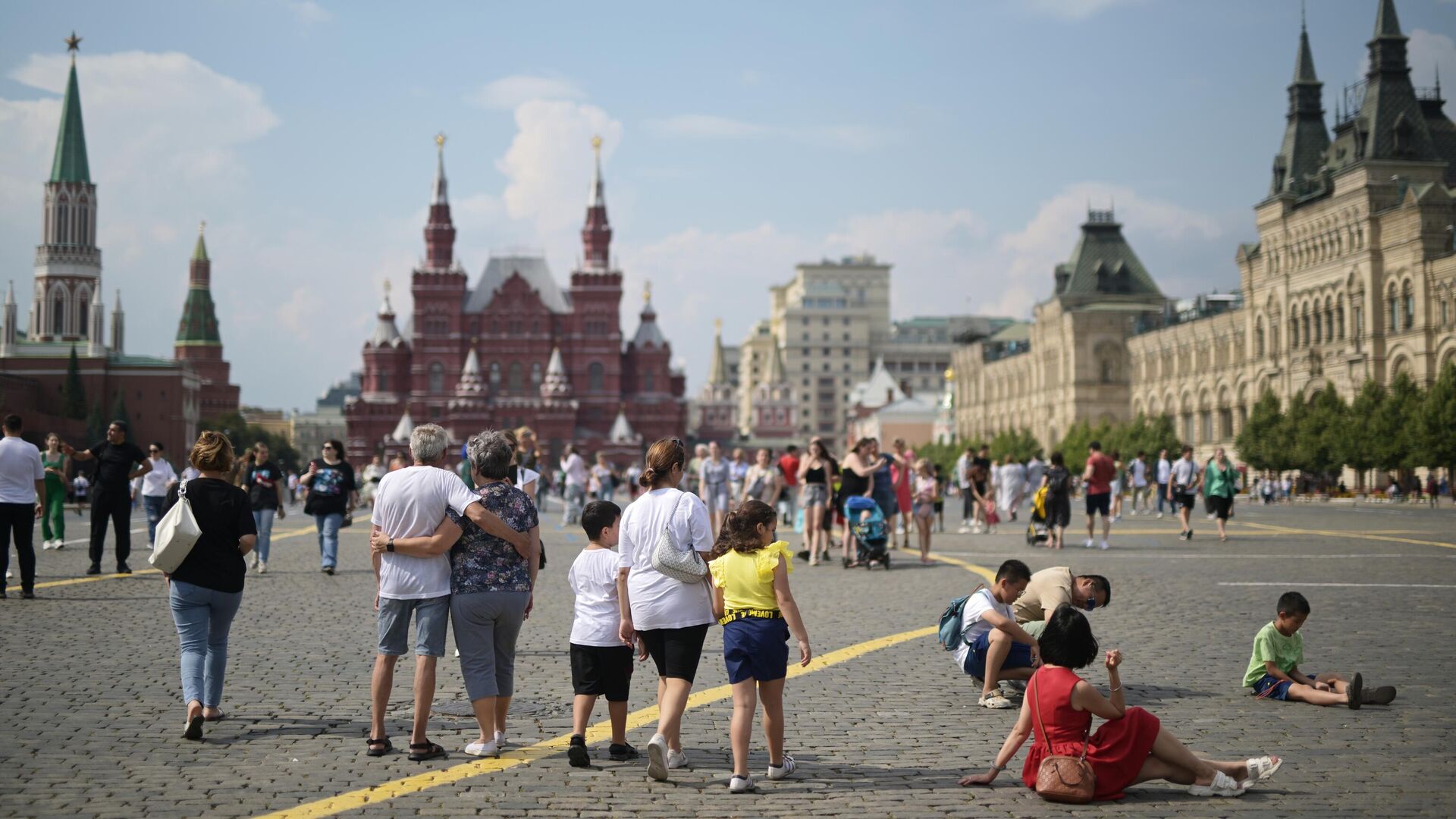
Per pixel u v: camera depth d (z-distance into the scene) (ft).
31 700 44.80
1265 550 113.60
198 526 41.32
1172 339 424.87
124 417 598.75
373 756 38.04
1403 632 60.70
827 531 108.06
